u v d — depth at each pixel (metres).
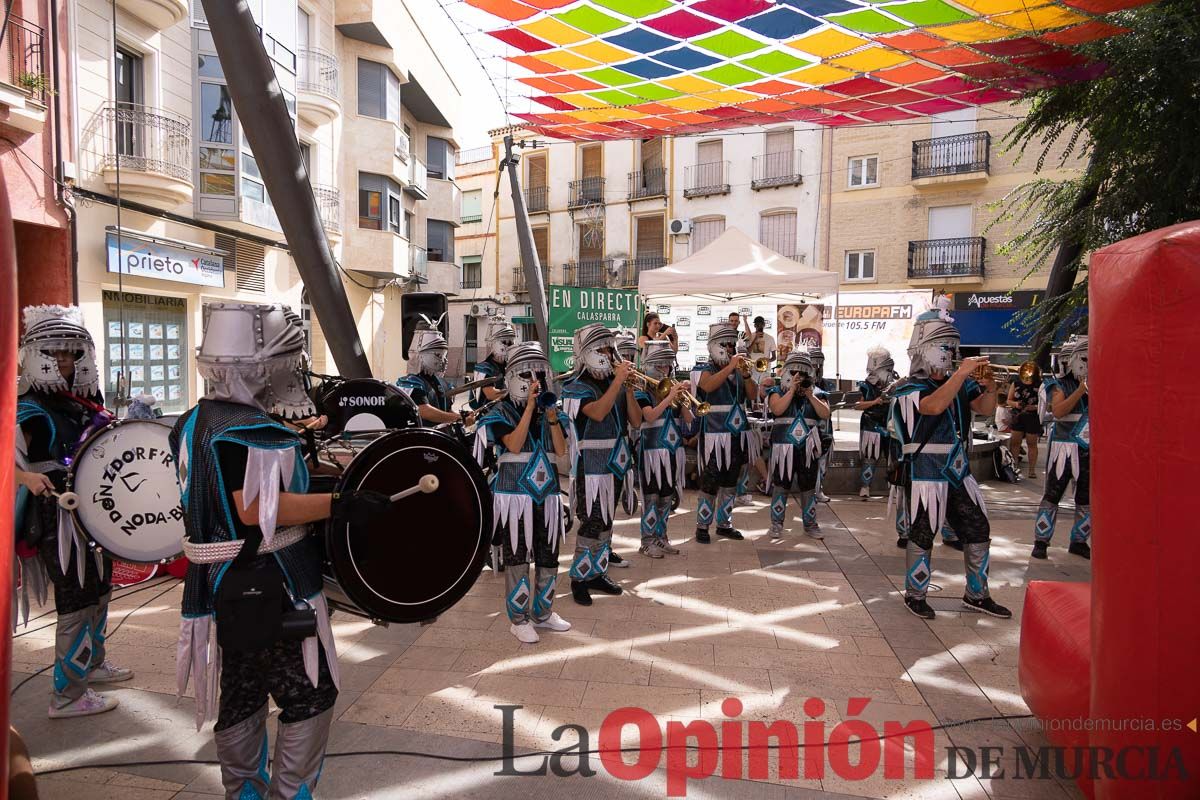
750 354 9.02
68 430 3.25
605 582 4.91
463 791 2.65
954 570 5.46
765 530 6.73
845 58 5.69
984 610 4.50
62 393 3.32
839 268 20.52
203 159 11.50
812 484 6.33
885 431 7.21
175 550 3.20
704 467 6.23
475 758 2.86
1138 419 1.93
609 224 25.19
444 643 4.06
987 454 9.36
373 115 17.98
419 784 2.69
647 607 4.63
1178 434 1.83
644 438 5.72
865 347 14.45
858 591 4.93
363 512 2.05
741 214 22.25
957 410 4.43
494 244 28.62
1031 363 4.98
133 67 10.38
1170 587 1.85
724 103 6.80
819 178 20.75
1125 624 1.97
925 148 19.02
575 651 3.93
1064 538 6.48
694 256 9.54
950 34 5.18
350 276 18.22
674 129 7.77
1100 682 2.09
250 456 1.95
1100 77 6.34
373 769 2.79
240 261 12.81
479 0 4.88
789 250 21.52
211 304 2.09
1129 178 6.46
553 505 4.14
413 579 2.23
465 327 25.27
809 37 5.31
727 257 9.37
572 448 4.41
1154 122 6.12
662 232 24.20
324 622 2.12
